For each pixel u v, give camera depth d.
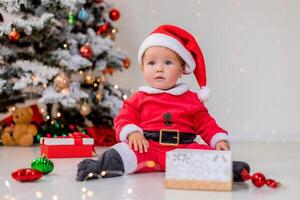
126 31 3.96
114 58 3.44
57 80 3.08
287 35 3.86
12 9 3.10
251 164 2.49
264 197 1.68
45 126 3.29
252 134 3.88
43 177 1.98
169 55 2.14
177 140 2.09
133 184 1.84
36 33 3.09
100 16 3.55
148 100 2.14
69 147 2.59
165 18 3.95
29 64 3.12
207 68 3.91
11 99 3.24
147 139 2.09
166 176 1.79
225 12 3.90
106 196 1.66
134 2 3.95
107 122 3.41
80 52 3.20
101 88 3.42
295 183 1.96
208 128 2.15
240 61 3.89
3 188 1.76
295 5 3.85
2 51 3.16
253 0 3.88
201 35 3.92
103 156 1.98
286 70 3.86
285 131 3.86
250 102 3.89
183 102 2.15
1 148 3.03
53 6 3.19
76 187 1.79
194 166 1.78
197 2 3.91
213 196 1.68
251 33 3.88
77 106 3.39
